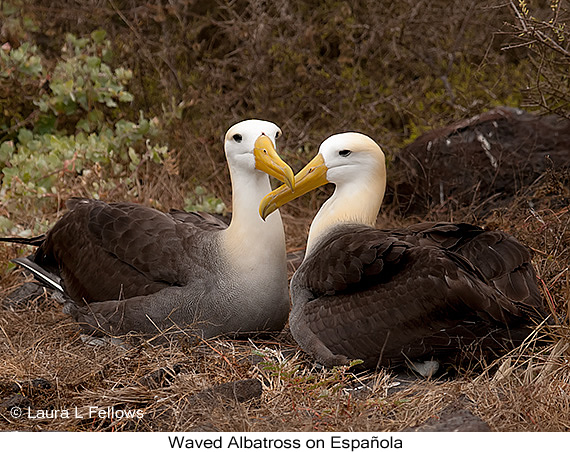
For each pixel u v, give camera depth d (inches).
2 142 521.7
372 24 561.6
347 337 293.6
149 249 334.3
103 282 342.6
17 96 505.7
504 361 279.7
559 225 372.5
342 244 301.7
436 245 299.7
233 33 572.7
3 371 304.7
